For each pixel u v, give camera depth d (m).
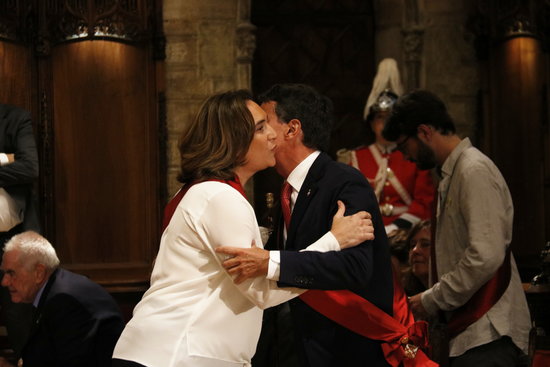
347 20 12.68
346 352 5.18
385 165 10.39
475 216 6.10
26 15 11.20
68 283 7.01
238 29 11.63
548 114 11.30
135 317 4.32
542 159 11.44
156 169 11.51
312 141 5.34
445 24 11.91
